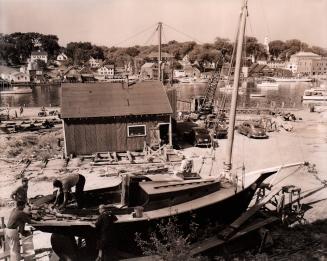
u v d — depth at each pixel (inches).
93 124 983.0
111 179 782.5
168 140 1080.8
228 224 493.4
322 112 1823.3
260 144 1135.0
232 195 481.4
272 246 466.9
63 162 920.9
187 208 447.2
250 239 484.4
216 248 441.4
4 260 407.5
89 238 427.8
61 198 448.1
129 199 488.7
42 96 3511.3
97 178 792.3
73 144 979.9
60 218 412.2
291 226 531.2
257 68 6141.7
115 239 426.9
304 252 454.6
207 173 815.7
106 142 1002.1
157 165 893.8
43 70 5949.8
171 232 410.6
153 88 1087.6
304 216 565.0
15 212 397.1
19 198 478.9
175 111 1197.1
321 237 493.4
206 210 463.5
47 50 7111.2
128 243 441.1
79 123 973.8
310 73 6259.8
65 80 5098.4
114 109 1000.2
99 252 398.0
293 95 3326.8
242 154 1003.9
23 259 410.9
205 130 1130.0
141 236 438.3
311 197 647.8
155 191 449.1
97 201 490.9
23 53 6018.7
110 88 1066.7
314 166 824.9
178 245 397.4
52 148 1066.7
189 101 1760.6
